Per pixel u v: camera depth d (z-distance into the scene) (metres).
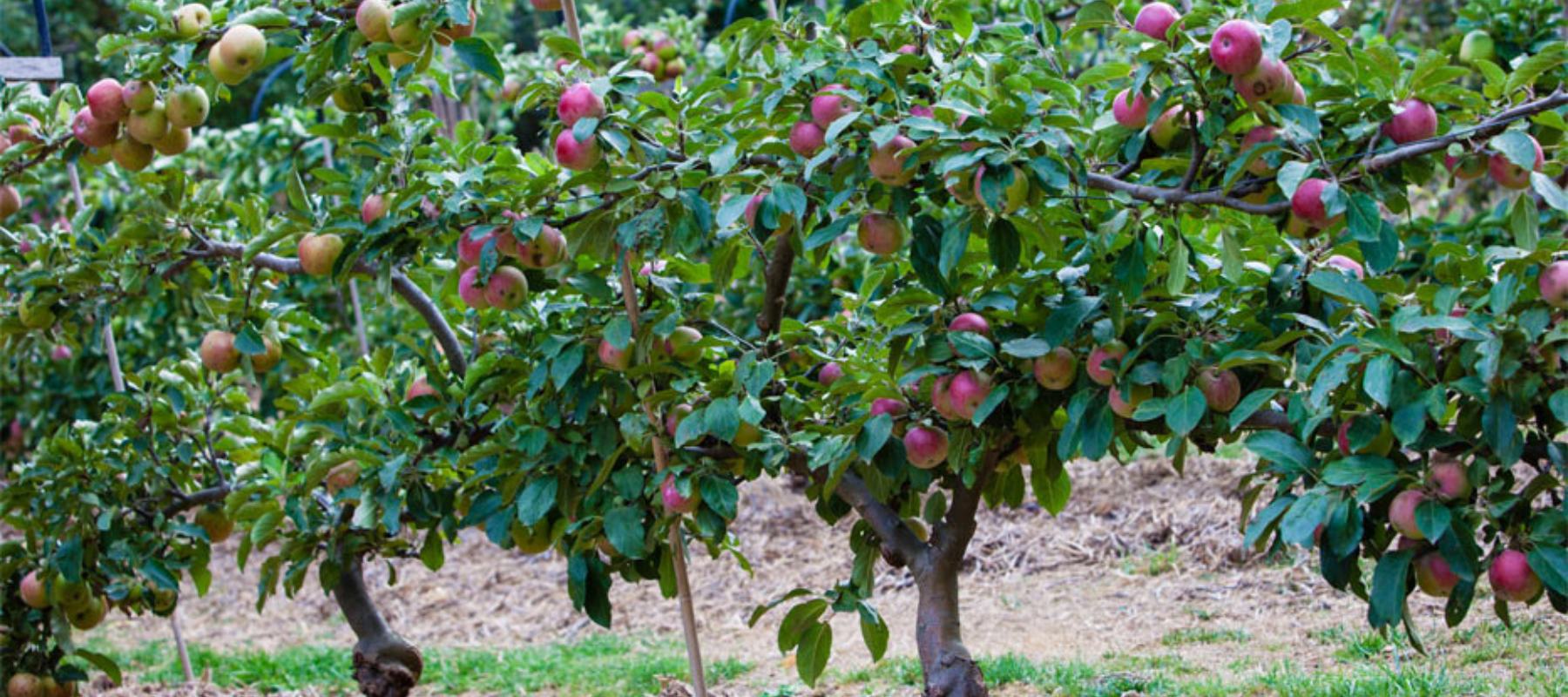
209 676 5.05
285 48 2.78
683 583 2.92
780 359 3.12
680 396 2.72
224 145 7.41
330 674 5.04
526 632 5.90
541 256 2.65
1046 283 2.62
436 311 3.38
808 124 2.48
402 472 3.08
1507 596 2.13
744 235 2.81
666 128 2.77
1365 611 4.41
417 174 2.83
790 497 7.20
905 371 2.63
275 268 3.31
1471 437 2.16
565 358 2.75
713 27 12.04
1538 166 2.24
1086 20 2.43
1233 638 4.35
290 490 3.40
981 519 6.33
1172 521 5.73
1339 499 2.14
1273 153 2.22
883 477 2.86
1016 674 4.01
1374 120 2.28
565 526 3.04
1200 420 2.49
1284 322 2.45
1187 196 2.29
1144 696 3.65
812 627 2.93
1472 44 3.25
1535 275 2.12
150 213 3.30
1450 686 3.35
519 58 6.77
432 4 2.63
